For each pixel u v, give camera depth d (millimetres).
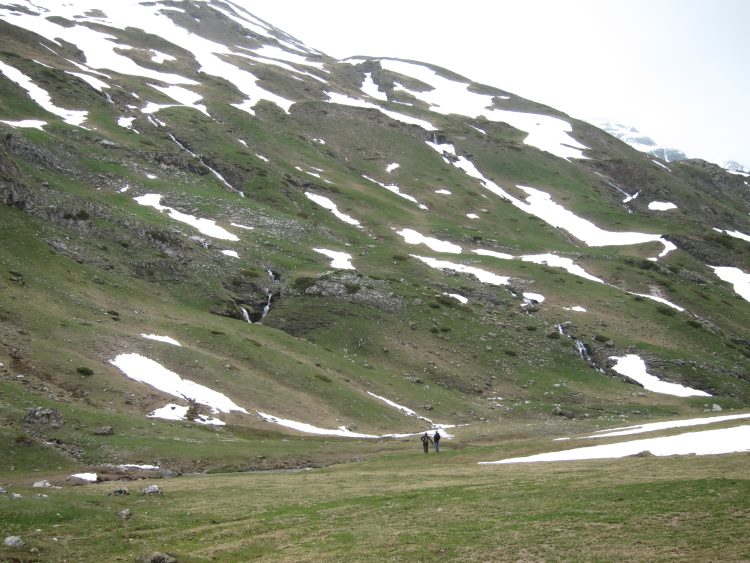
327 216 152750
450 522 29141
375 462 52250
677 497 29219
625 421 74188
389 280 114625
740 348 117250
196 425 57281
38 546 25781
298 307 102500
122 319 76562
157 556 25125
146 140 157750
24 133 129125
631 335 113000
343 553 25906
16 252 79688
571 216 189375
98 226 99188
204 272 103375
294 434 62000
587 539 25375
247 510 33062
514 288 125438
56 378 57188
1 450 40750
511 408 84938
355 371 86000
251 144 181125
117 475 41625
